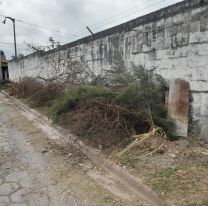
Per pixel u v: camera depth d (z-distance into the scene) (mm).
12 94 15531
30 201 3668
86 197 3766
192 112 5789
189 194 3465
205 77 5438
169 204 3287
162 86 6375
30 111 10328
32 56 17531
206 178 3850
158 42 6617
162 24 6445
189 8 5668
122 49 8125
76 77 10117
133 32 7543
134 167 4340
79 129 6184
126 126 5516
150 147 4941
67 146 5922
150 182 3822
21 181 4270
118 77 6926
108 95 6434
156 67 6762
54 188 4035
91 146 5488
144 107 5871
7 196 3801
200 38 5473
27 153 5578
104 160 4809
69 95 7582
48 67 14641
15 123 8453
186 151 4801
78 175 4488
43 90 10812
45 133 7137
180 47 5977
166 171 4105
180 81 5855
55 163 5012
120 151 4980
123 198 3707
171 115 5824
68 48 11867
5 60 28172
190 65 5758
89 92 6988
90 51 10031
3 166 4875
